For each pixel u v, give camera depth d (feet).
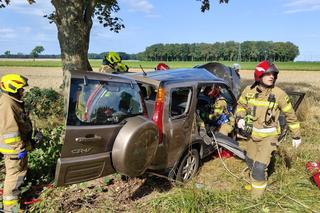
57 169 10.96
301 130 25.18
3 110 12.64
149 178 16.56
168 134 14.39
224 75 25.23
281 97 13.29
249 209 12.84
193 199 13.20
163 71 18.02
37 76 107.04
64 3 31.30
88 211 13.23
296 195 14.02
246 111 14.02
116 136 12.25
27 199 14.38
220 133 17.98
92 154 11.68
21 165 13.24
